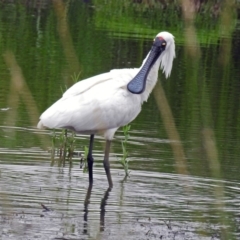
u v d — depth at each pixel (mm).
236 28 31297
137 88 13312
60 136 14367
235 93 21312
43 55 25062
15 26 31203
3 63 23375
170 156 14641
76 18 34938
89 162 12828
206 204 11922
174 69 24328
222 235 10406
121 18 36094
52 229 10328
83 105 13000
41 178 12805
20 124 16344
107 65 24125
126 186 12695
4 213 10828
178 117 17922
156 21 36000
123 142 13789
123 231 10422
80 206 11445
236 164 14211
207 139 9469
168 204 11797
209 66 25438
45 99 18531
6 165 13359
